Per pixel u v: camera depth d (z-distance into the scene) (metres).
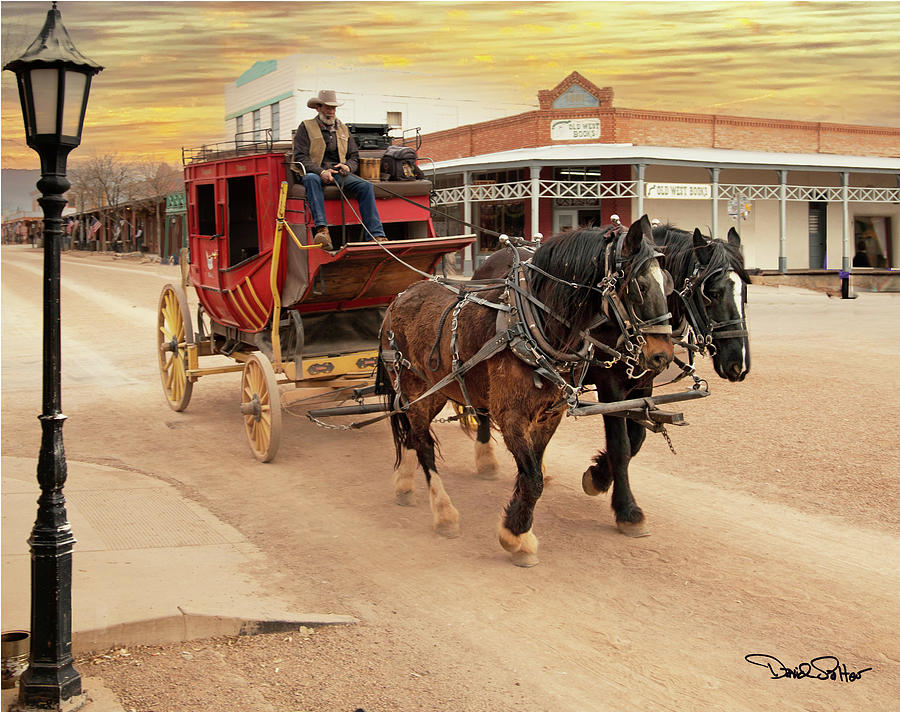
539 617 5.40
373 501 7.91
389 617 5.42
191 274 11.48
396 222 9.99
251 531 7.05
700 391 6.54
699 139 34.91
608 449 6.85
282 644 5.07
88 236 56.00
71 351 17.92
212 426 11.01
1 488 8.02
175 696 4.45
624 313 5.69
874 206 39.19
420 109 36.66
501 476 8.77
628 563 6.28
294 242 9.01
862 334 18.69
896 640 5.03
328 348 9.69
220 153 10.35
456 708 4.34
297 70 32.09
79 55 4.13
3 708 4.29
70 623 4.36
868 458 8.85
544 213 33.94
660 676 4.65
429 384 7.08
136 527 7.01
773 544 6.63
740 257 7.05
